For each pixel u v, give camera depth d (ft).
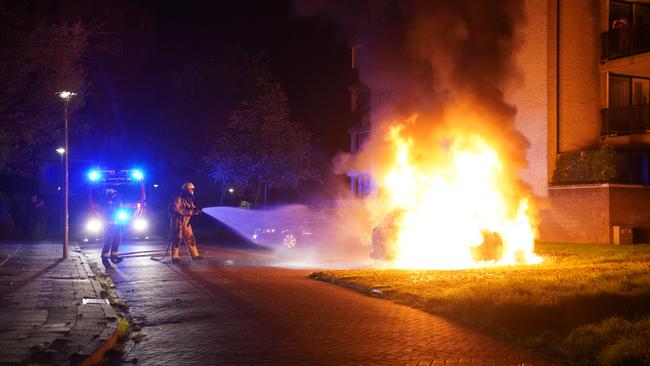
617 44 84.53
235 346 26.25
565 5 84.74
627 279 36.55
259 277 49.08
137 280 47.85
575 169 78.95
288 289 42.24
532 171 84.23
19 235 96.99
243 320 31.68
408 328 29.63
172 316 32.96
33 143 77.46
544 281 37.04
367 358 24.27
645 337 23.54
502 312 29.50
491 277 41.27
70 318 29.73
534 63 84.79
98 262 60.85
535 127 84.17
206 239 103.91
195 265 59.11
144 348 26.04
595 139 86.02
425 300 34.86
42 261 58.70
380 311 33.96
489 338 27.58
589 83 85.97
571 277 38.75
